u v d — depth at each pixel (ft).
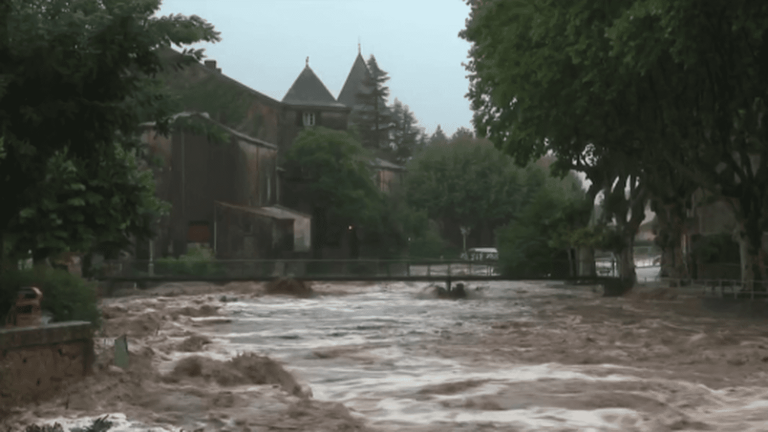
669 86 94.32
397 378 51.90
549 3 90.58
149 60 48.06
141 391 37.50
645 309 108.78
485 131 128.77
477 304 124.26
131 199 60.39
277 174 245.24
